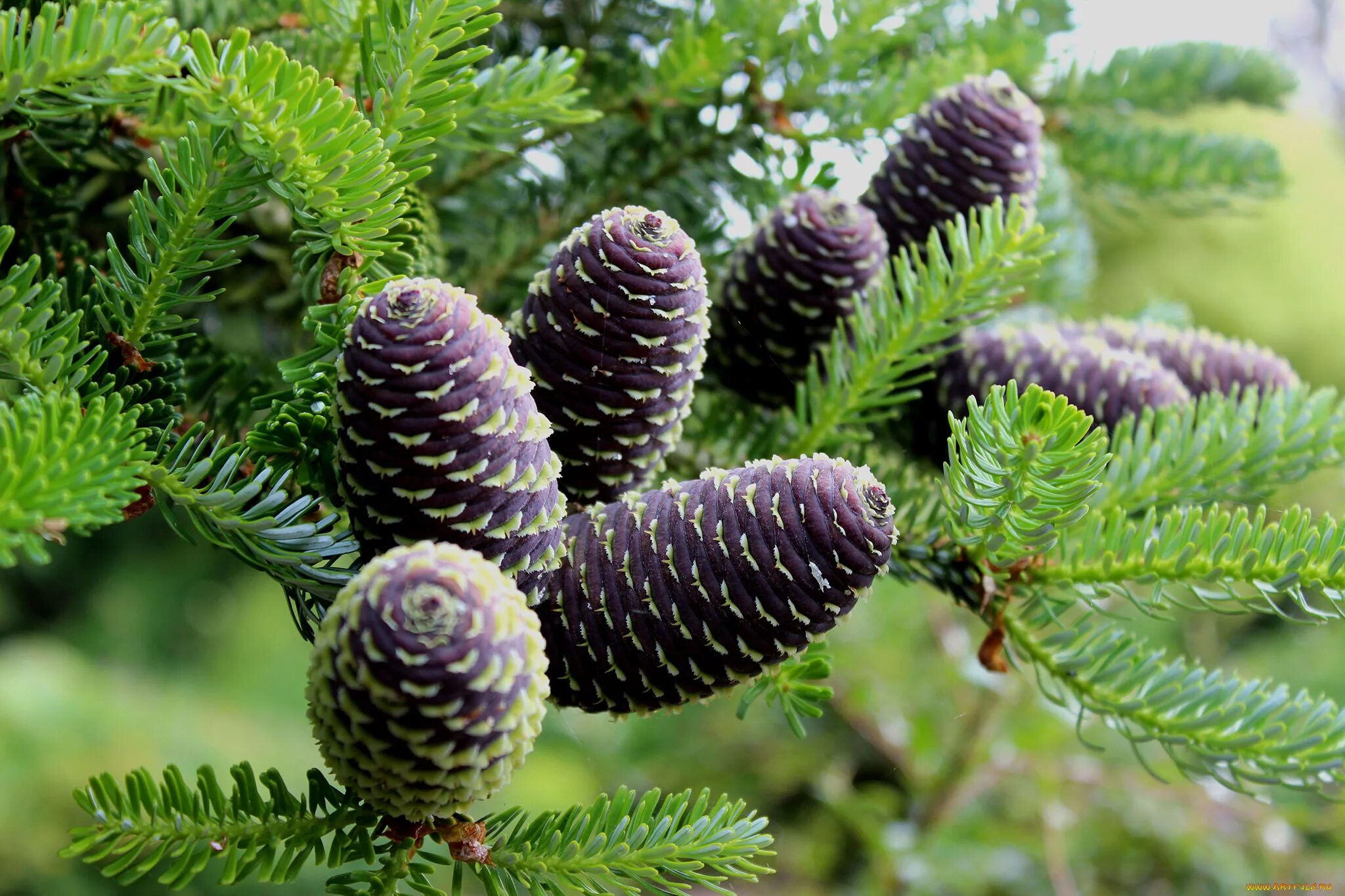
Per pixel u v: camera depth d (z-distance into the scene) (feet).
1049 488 1.30
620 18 1.82
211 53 1.21
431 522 1.20
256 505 1.24
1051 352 1.53
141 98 1.25
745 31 1.67
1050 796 3.24
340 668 1.14
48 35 1.19
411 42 1.32
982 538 1.36
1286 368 1.61
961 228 1.46
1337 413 1.51
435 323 1.18
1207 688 1.41
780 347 1.52
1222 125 7.88
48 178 1.50
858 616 3.15
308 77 1.23
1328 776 1.37
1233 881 3.69
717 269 1.69
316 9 1.47
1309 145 8.25
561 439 1.30
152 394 1.29
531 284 1.30
